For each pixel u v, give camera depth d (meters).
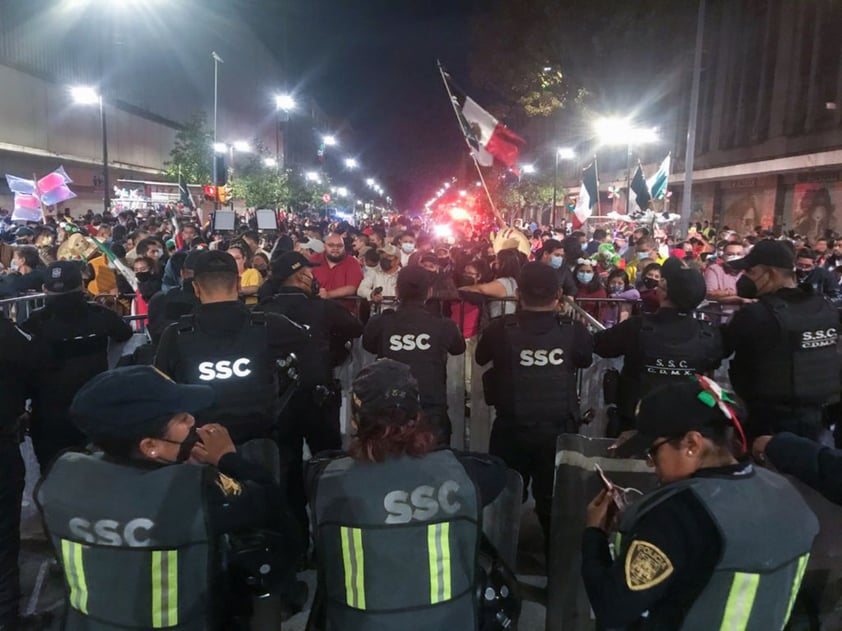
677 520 1.94
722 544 1.88
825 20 27.16
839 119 26.14
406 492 2.22
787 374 3.64
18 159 34.03
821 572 3.20
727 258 9.45
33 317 3.99
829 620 3.22
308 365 4.22
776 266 3.73
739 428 2.08
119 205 33.94
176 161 43.06
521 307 4.02
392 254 7.90
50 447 4.09
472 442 5.80
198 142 42.62
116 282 8.80
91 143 42.22
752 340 3.70
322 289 6.75
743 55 33.84
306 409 4.23
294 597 3.34
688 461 2.08
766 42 31.70
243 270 7.71
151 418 2.16
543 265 3.96
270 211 16.38
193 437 2.29
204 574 2.18
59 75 38.59
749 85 33.22
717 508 1.92
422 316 4.32
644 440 2.20
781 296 3.69
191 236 12.67
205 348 3.31
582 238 12.10
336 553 2.25
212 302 3.39
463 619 2.29
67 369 4.00
